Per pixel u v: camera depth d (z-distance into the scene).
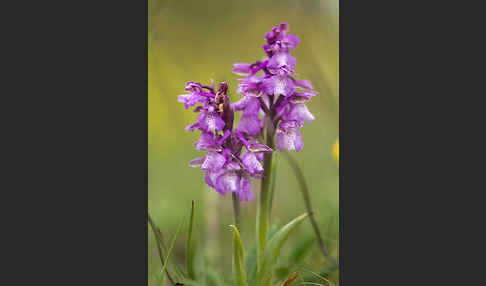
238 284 0.83
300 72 0.95
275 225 0.88
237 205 0.83
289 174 0.95
